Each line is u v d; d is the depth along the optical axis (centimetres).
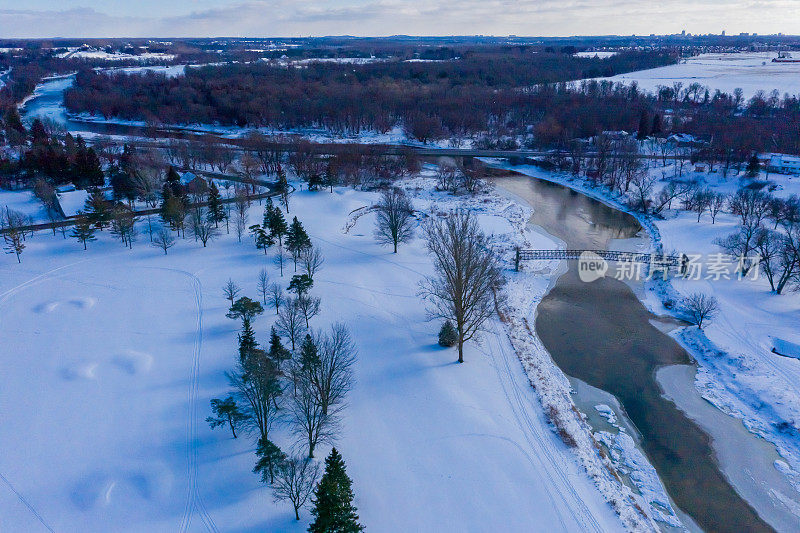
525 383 6100
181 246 9350
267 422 5109
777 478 4956
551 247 10031
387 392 5797
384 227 9425
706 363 6638
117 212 9475
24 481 4634
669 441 5416
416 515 4356
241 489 4531
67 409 5484
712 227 10306
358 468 4784
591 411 5847
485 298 6962
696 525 4509
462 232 7462
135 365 6131
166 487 4550
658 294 8306
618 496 4669
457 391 5856
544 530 4284
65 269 8531
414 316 7294
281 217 9294
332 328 6812
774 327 6994
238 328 6825
